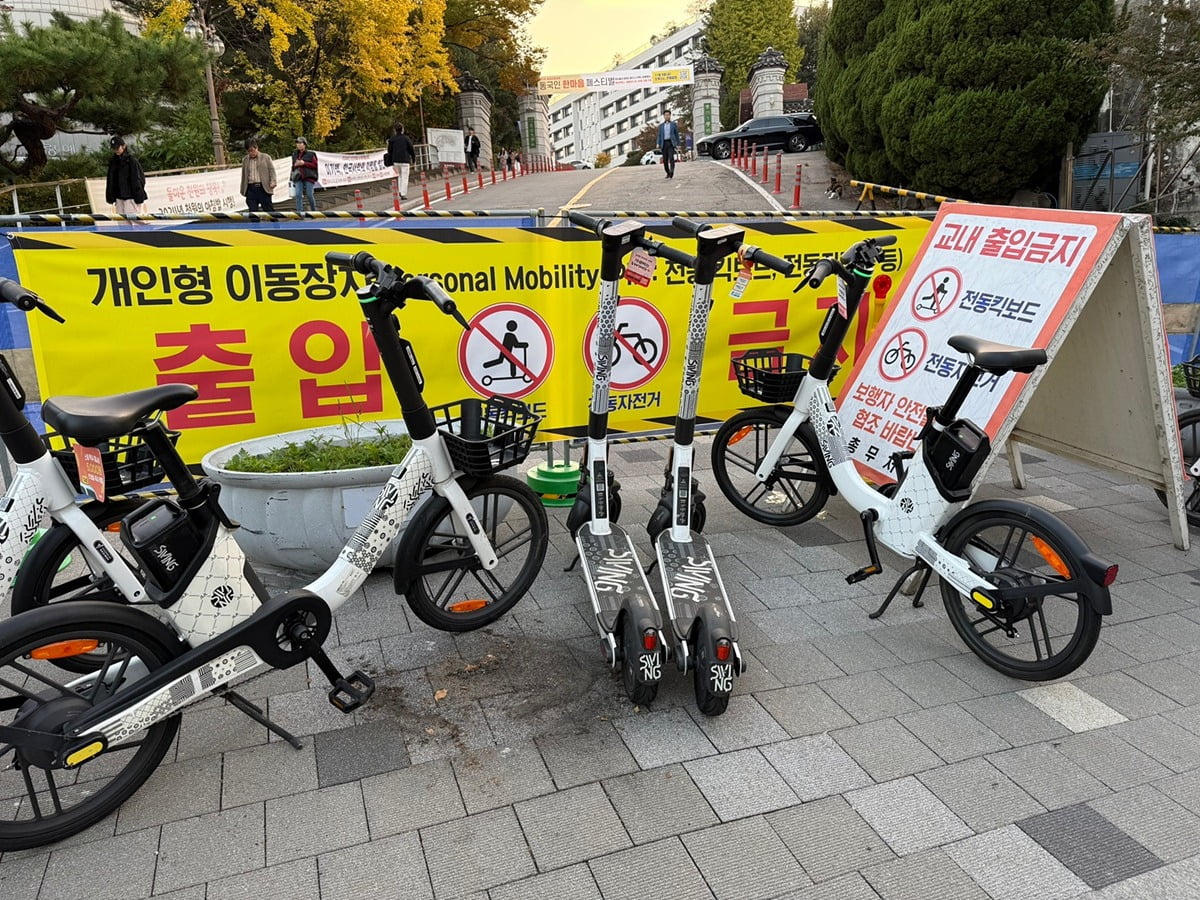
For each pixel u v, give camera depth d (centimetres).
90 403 229
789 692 294
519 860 216
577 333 445
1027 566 418
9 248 393
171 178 1398
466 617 320
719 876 211
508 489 322
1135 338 378
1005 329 372
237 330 387
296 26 2089
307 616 263
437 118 3338
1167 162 1221
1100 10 1146
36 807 221
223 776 249
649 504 475
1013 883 210
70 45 1283
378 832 226
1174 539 411
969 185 1272
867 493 359
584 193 1970
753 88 3469
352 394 413
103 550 262
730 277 465
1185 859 218
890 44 1341
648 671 269
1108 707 285
